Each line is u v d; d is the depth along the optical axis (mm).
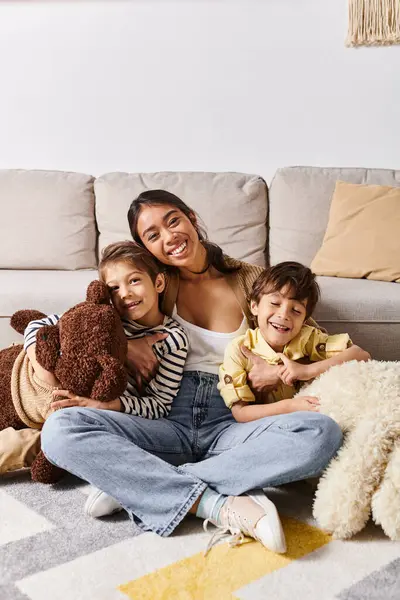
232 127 2977
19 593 1089
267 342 1604
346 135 2986
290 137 2984
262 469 1328
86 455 1331
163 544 1255
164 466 1344
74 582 1122
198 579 1134
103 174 2725
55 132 2955
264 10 2947
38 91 2938
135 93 2955
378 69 2971
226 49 2953
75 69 2939
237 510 1279
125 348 1529
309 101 2977
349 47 2965
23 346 1718
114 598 1078
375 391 1408
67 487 1523
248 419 1522
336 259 2373
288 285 1564
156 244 1667
